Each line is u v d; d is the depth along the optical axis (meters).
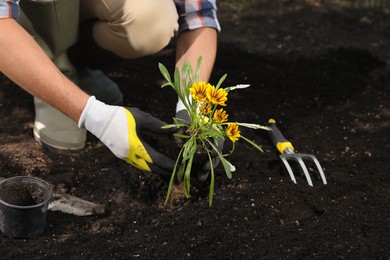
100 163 3.31
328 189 3.20
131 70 4.34
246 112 3.90
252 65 4.57
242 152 3.44
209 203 2.79
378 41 5.06
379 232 2.87
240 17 5.45
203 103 2.66
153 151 2.71
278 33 5.15
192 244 2.73
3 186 2.69
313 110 4.02
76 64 3.62
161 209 3.00
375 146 3.63
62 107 2.63
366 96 4.21
